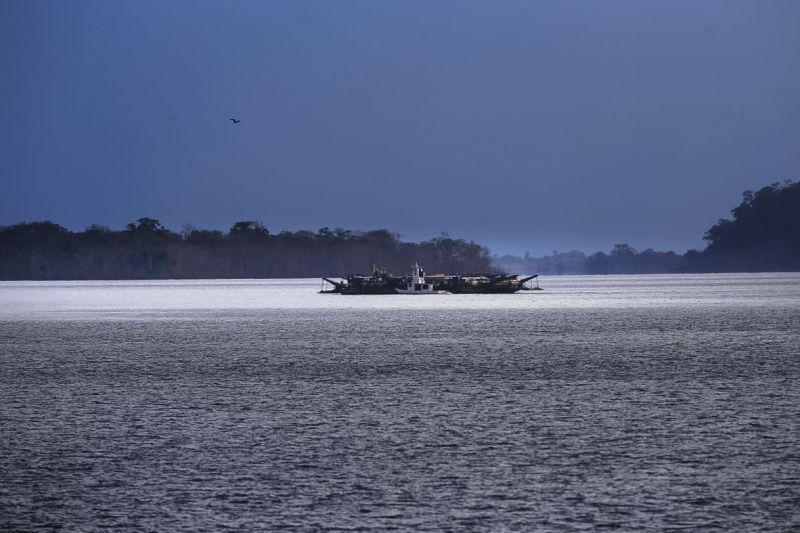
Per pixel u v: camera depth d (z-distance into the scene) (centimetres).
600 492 13475
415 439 16975
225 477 14350
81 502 13162
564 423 18438
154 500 13212
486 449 16112
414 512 12619
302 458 15525
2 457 15750
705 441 16625
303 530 11950
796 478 14125
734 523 12169
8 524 12269
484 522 12225
